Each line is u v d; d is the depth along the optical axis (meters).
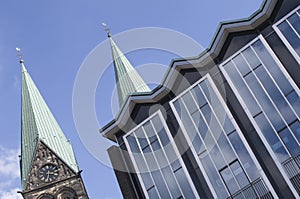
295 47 26.08
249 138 25.66
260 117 25.70
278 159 24.22
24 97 90.56
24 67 96.81
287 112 24.92
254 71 27.03
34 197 72.06
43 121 85.81
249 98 26.52
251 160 25.06
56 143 81.75
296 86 25.11
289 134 24.44
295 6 27.03
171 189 27.19
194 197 26.20
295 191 23.08
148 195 27.80
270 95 25.88
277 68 26.22
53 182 74.12
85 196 72.62
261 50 27.25
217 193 25.45
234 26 28.53
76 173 75.50
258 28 27.97
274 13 27.64
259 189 24.25
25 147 81.31
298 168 23.48
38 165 76.69
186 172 26.97
